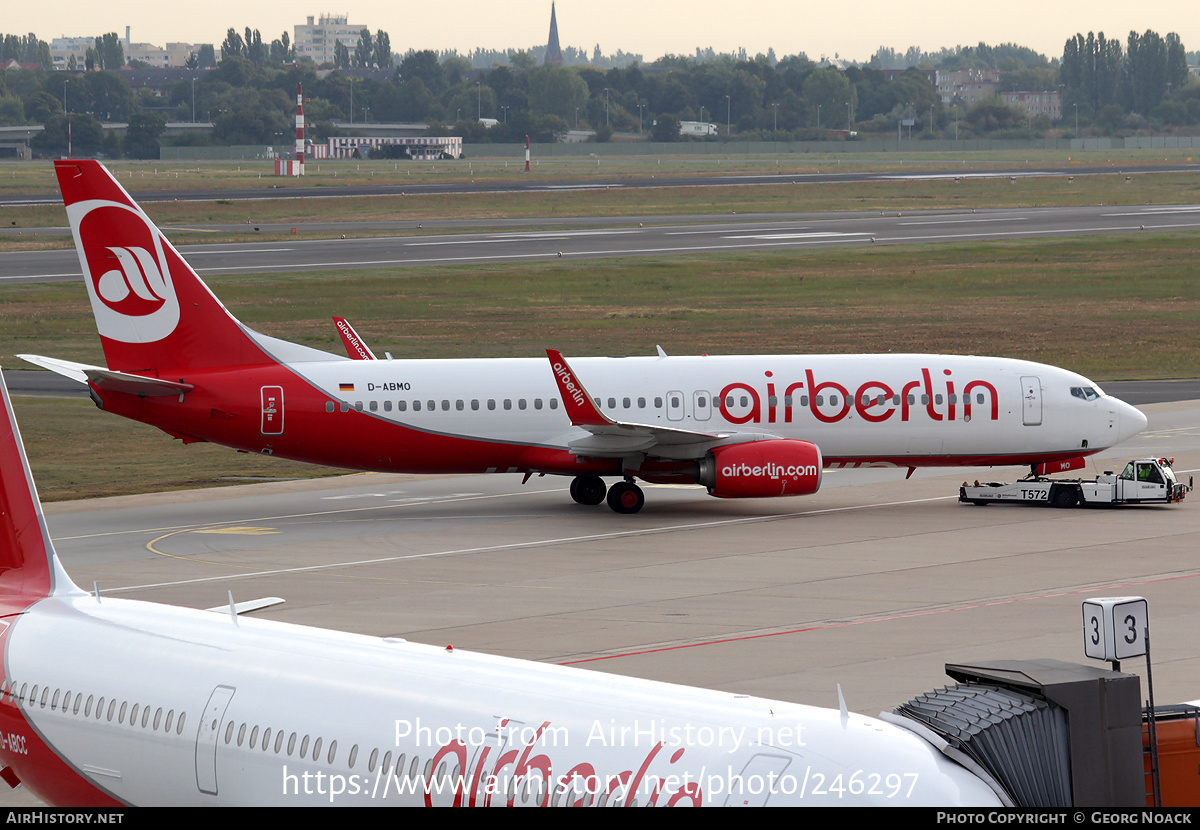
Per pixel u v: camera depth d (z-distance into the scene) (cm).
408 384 18000
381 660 5359
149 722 5619
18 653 6391
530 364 18450
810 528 16712
